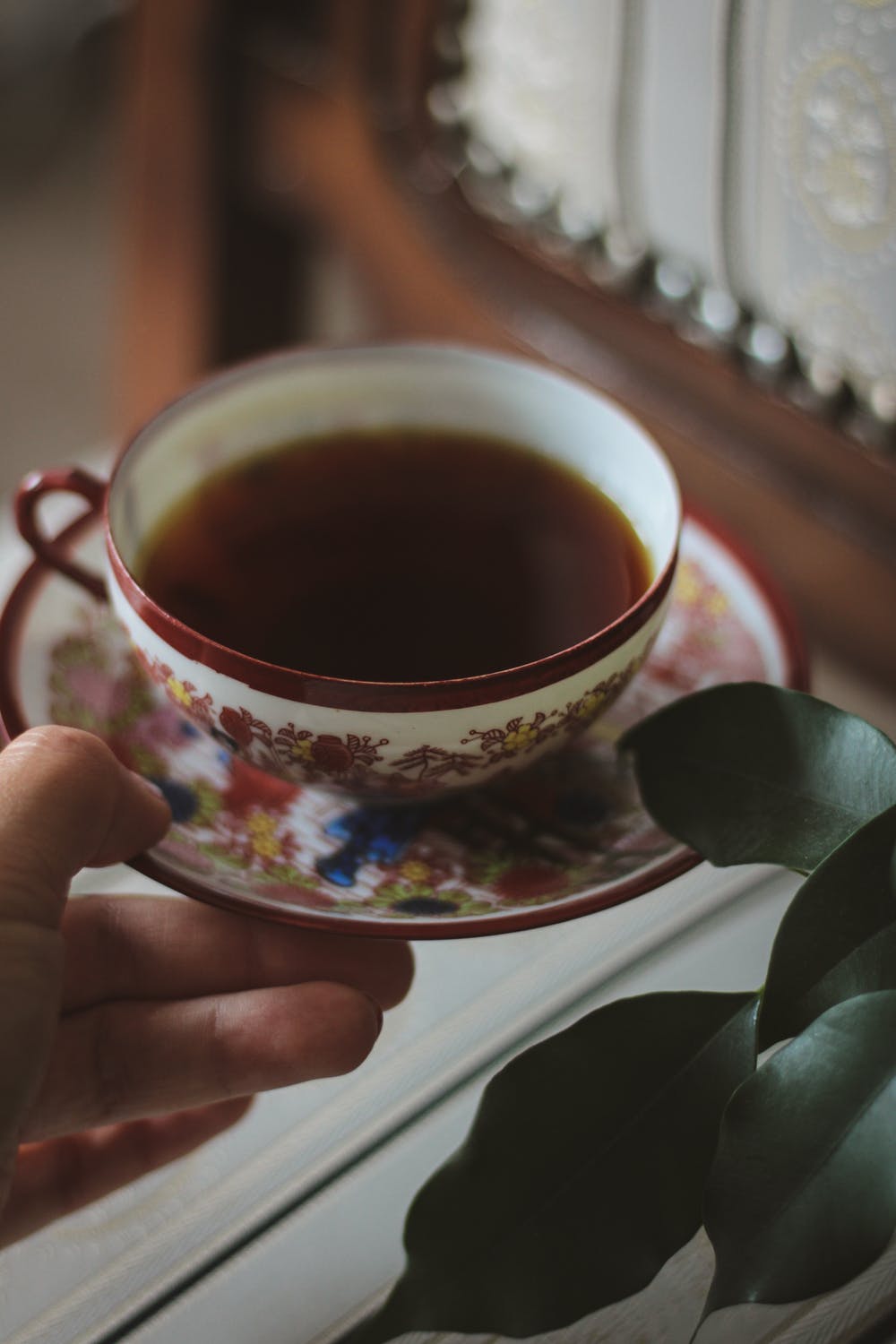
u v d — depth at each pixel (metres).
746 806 0.33
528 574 0.37
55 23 1.06
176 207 0.54
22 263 1.00
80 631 0.38
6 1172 0.32
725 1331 0.33
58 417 0.89
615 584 0.36
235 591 0.37
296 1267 0.34
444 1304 0.29
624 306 0.46
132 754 0.37
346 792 0.34
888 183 0.38
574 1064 0.31
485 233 0.48
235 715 0.33
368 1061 0.37
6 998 0.31
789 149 0.40
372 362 0.39
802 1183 0.29
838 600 0.45
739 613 0.39
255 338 0.58
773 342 0.43
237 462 0.38
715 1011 0.31
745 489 0.45
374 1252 0.34
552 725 0.33
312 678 0.32
